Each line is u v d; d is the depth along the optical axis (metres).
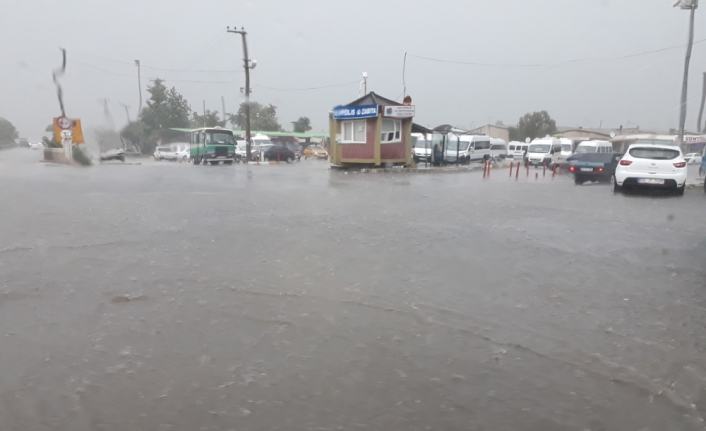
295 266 6.31
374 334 4.27
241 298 5.11
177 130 47.06
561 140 39.22
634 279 5.98
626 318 4.71
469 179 22.77
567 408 3.21
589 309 4.93
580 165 20.00
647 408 3.22
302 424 3.01
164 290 5.33
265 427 2.98
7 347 3.95
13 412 3.10
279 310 4.79
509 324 4.53
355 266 6.35
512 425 3.03
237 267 6.23
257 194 14.25
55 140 30.89
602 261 6.80
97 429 2.95
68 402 3.22
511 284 5.70
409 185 18.61
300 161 44.94
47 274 5.86
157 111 48.50
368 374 3.60
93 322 4.46
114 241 7.62
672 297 5.32
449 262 6.62
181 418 3.06
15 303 4.89
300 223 9.35
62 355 3.84
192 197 13.24
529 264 6.59
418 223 9.54
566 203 13.32
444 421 3.06
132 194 13.84
